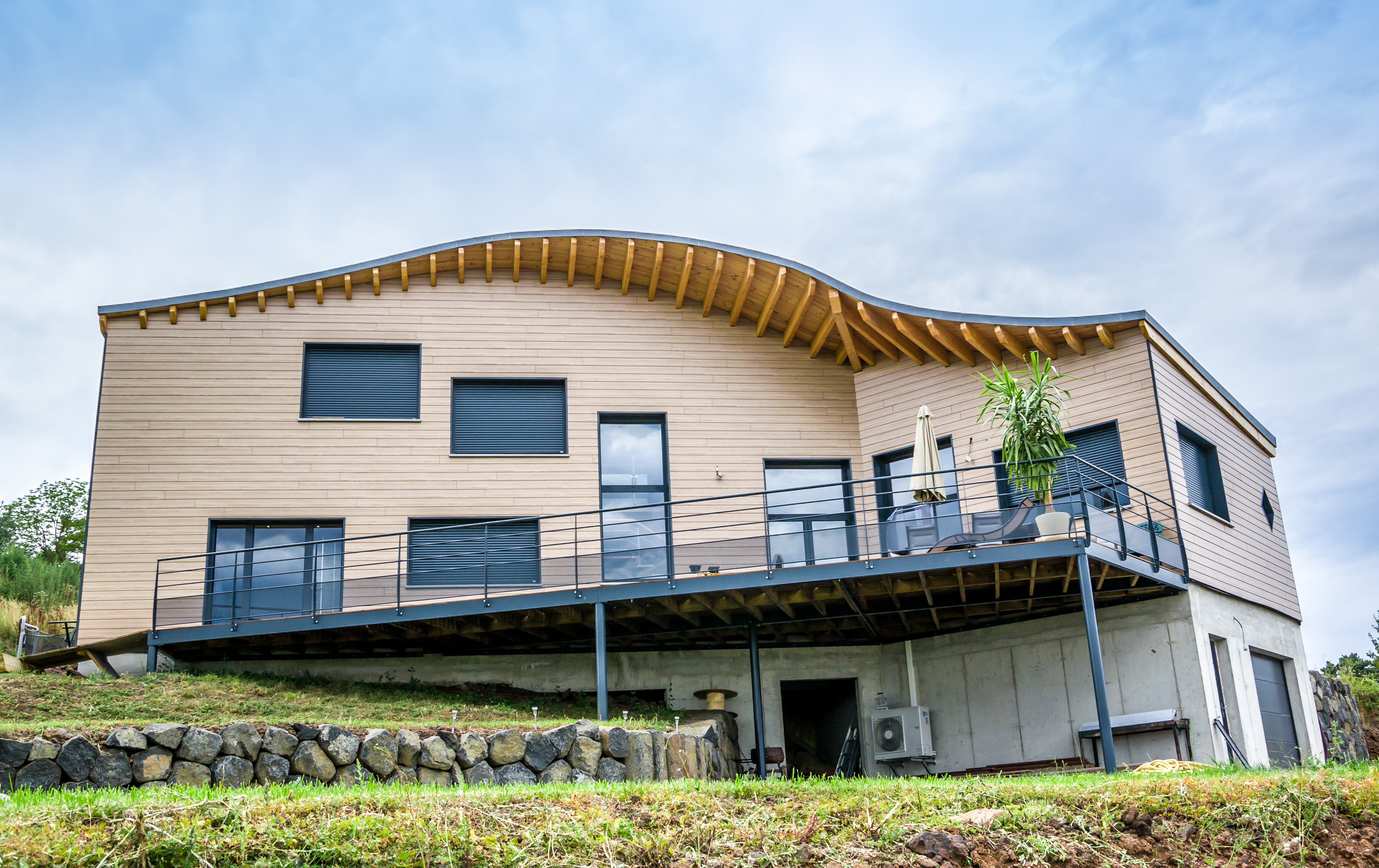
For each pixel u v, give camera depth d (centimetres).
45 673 1466
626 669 1605
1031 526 1273
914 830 684
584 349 1789
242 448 1678
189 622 1545
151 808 614
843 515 1739
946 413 1678
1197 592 1420
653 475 1753
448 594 1619
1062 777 930
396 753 957
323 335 1745
